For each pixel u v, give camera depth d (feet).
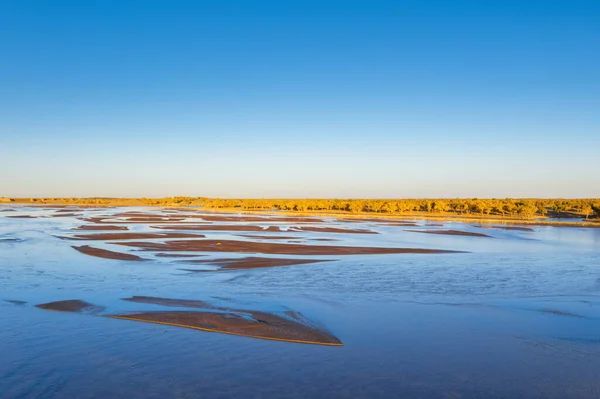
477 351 53.26
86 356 50.21
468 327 62.23
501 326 62.85
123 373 46.01
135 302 73.10
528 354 52.44
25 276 95.25
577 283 93.71
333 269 106.83
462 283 92.38
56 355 50.37
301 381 44.75
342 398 41.39
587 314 69.36
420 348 54.03
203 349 52.75
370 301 76.07
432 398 41.68
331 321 64.23
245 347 53.62
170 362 48.96
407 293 82.64
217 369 47.32
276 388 43.21
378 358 50.88
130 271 102.06
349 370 47.55
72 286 85.46
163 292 81.00
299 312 68.28
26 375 45.16
